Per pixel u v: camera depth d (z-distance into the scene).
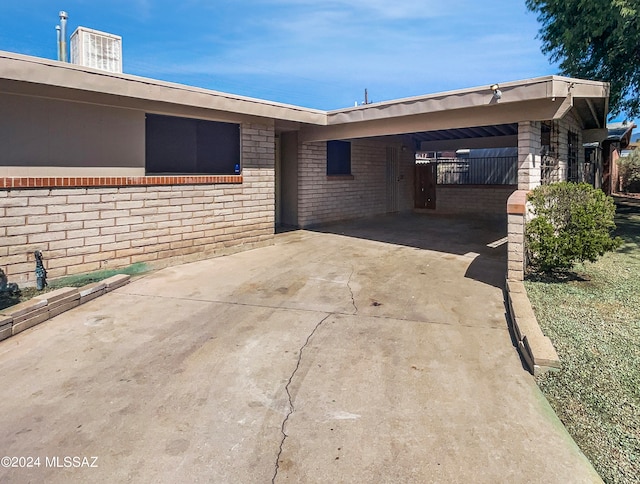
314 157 11.83
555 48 13.77
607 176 21.05
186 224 7.74
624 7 9.97
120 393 3.37
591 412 3.09
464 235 10.73
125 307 5.40
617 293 5.68
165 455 2.64
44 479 2.43
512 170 14.15
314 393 3.38
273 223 9.43
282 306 5.43
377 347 4.21
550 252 6.14
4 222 5.61
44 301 4.92
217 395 3.35
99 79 5.99
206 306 5.44
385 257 8.23
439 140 15.27
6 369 3.77
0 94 5.55
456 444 2.75
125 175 6.84
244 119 8.60
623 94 13.20
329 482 2.41
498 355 4.02
